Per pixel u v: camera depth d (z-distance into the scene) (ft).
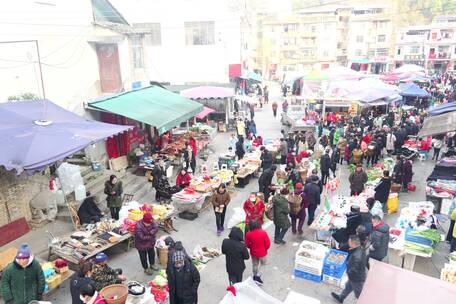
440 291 14.16
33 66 49.03
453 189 41.70
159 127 48.70
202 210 43.86
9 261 27.50
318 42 229.04
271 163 53.26
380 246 28.04
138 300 24.14
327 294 28.22
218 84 101.86
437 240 30.96
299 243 36.17
